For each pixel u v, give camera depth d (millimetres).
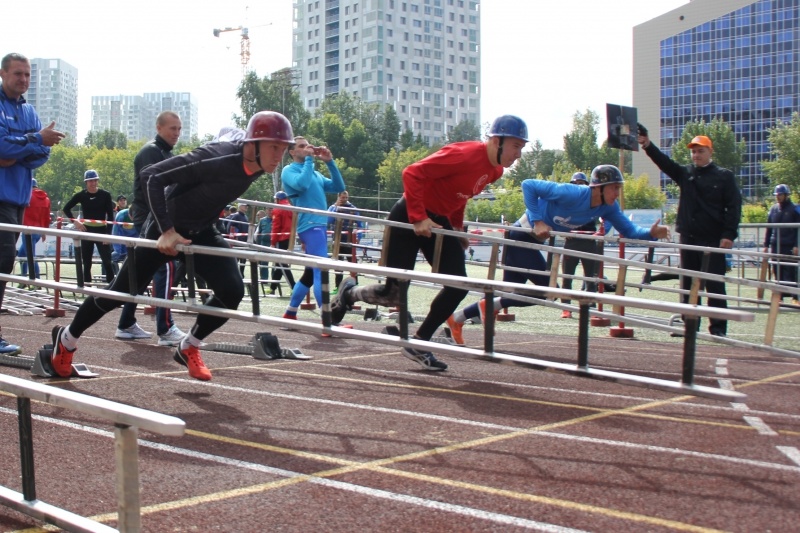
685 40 138125
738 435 4281
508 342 8633
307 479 3457
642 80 141375
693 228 9422
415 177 5840
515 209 76375
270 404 4938
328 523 2943
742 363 7266
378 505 3131
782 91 131625
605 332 10180
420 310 12812
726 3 134750
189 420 4504
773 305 5957
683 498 3227
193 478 3471
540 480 3455
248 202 8836
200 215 4934
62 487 3350
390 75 162875
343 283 6754
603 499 3211
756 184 133750
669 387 3604
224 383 5621
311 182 8977
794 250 14648
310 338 8586
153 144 7273
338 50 169125
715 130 93688
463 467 3639
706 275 6629
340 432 4258
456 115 174250
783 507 3125
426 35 168000
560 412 4812
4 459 3729
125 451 2199
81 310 5527
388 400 5094
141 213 7289
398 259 6246
